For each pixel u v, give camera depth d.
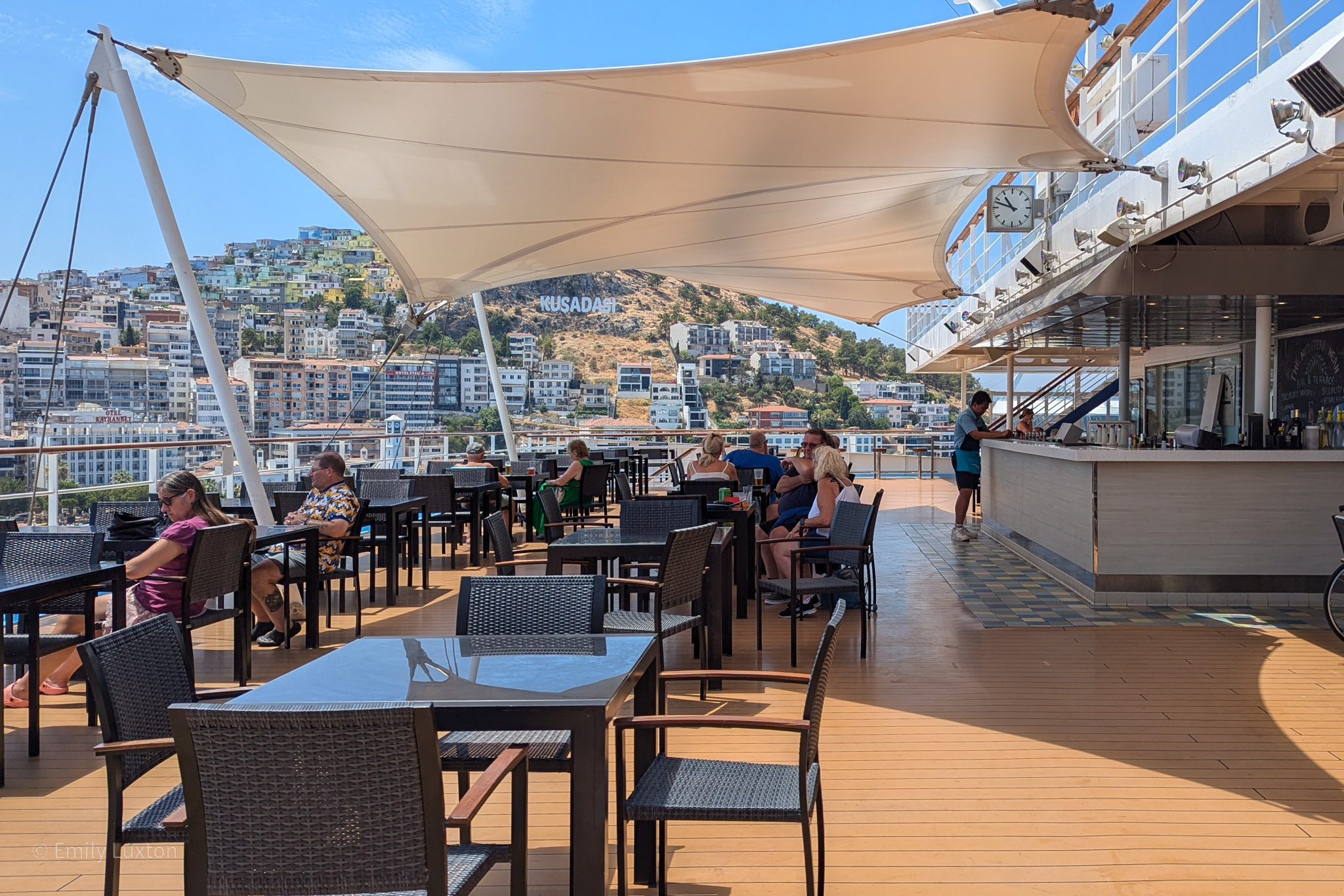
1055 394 20.73
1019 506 9.12
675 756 3.51
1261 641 5.38
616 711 2.13
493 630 3.06
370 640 2.66
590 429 18.56
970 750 3.62
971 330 15.56
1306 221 8.00
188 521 4.25
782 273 11.77
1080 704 4.21
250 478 6.04
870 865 2.66
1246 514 6.39
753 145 6.07
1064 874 2.59
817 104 5.36
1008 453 9.68
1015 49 4.61
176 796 2.29
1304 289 7.80
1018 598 6.82
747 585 6.48
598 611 3.03
